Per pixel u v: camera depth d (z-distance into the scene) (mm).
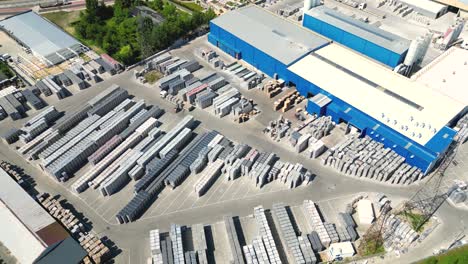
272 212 90938
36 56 143750
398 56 131500
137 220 90375
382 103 111438
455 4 169625
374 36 140625
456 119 114250
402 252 83250
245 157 101562
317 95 118312
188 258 79938
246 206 93250
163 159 102312
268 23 148875
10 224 85188
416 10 174000
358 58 129250
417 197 94938
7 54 144375
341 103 114188
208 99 121750
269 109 122062
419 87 116625
